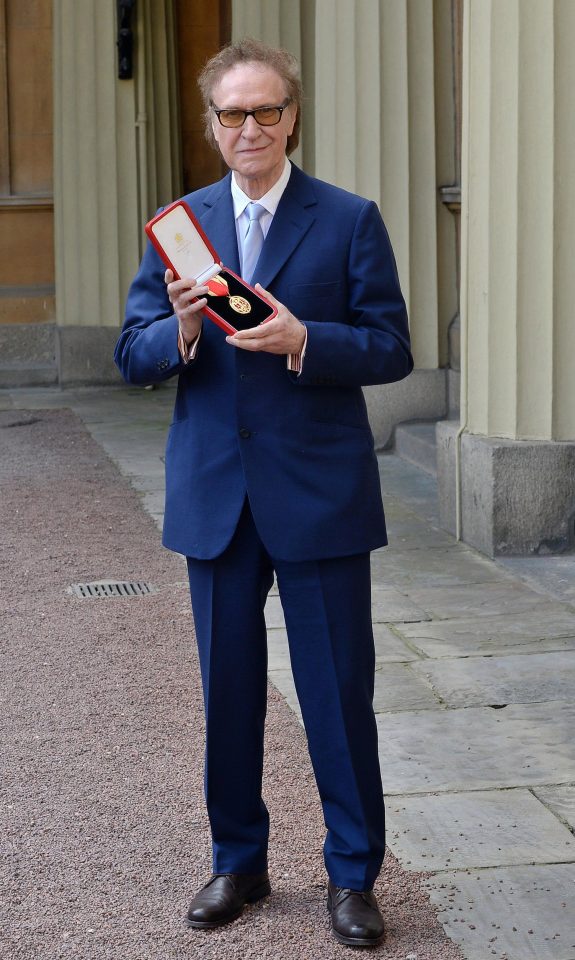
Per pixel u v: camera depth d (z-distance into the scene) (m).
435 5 8.27
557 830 3.28
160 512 7.34
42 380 13.16
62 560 6.26
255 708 2.77
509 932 2.78
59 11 12.49
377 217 2.64
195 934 2.76
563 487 6.00
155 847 3.18
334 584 2.65
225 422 2.65
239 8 9.98
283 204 2.61
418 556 6.16
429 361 8.70
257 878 2.88
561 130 5.75
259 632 2.74
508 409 6.08
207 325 2.64
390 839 3.24
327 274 2.59
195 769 3.68
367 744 2.72
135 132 12.68
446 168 8.45
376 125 8.31
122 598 5.59
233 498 2.64
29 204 12.95
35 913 2.85
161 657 4.74
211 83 2.55
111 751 3.81
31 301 13.15
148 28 12.55
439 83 8.35
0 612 5.37
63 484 8.15
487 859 3.12
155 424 10.67
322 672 2.68
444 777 3.63
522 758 3.76
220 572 2.69
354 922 2.71
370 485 2.69
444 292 8.62
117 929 2.78
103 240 12.77
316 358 2.50
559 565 5.91
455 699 4.25
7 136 12.92
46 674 4.55
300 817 3.33
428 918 2.84
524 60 5.74
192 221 2.51
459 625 5.07
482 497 6.10
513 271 5.91
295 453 2.62
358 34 8.28
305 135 10.09
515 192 5.83
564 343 5.92
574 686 4.36
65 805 3.43
